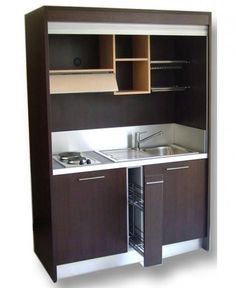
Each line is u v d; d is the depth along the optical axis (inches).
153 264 149.2
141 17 148.6
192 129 171.2
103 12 143.4
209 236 169.2
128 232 156.6
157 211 147.3
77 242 149.9
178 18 153.7
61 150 167.5
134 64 171.5
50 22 137.9
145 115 178.5
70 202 146.9
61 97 165.2
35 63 148.9
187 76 171.3
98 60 167.6
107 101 171.9
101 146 173.3
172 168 159.6
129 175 166.2
